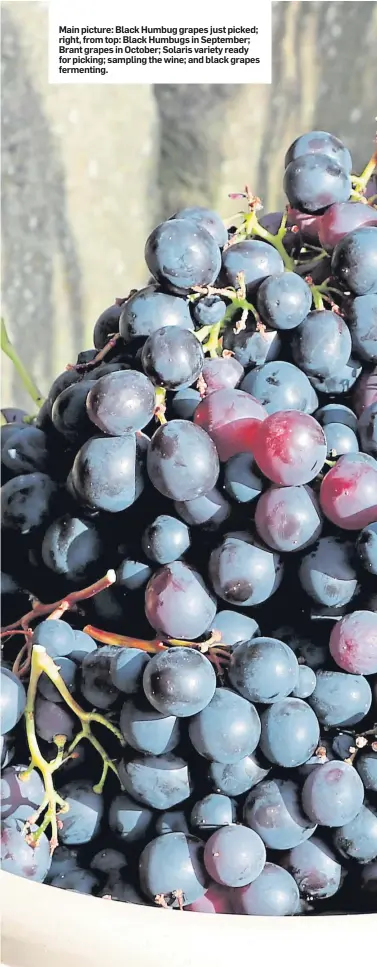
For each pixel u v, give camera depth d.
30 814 0.45
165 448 0.43
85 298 1.04
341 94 1.01
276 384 0.46
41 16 0.95
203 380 0.46
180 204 1.06
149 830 0.45
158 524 0.45
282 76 1.01
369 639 0.44
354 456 0.45
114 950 0.40
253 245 0.47
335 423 0.47
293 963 0.40
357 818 0.44
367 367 0.48
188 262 0.45
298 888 0.45
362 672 0.44
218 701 0.43
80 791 0.46
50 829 0.46
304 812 0.44
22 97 0.97
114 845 0.46
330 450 0.46
